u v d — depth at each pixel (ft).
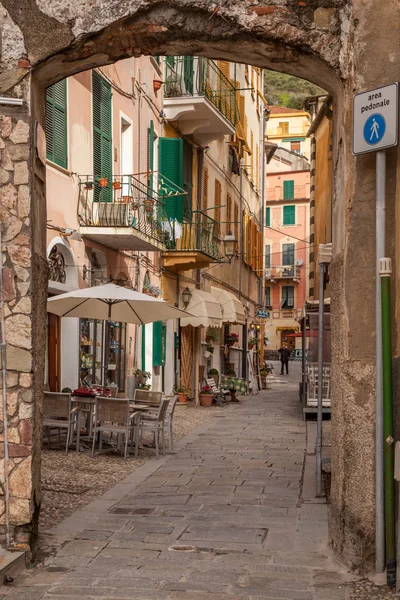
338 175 23.29
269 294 245.45
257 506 29.17
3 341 22.09
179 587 19.69
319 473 31.24
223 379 83.30
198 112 73.87
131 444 44.93
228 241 92.48
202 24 22.61
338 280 22.56
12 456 21.95
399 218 20.90
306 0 22.08
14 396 22.07
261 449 44.80
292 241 238.89
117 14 22.40
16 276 22.24
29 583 20.06
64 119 48.67
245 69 115.24
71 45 22.53
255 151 129.39
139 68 64.39
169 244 70.74
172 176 71.00
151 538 24.44
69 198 49.44
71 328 50.62
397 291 20.85
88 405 43.50
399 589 19.39
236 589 19.53
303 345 69.56
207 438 50.14
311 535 24.90
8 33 22.52
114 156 58.54
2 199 22.33
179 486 33.14
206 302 76.84
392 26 21.31
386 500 20.18
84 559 22.13
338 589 19.56
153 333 68.28
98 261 56.75
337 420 22.15
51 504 29.07
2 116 22.36
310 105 93.56
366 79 21.39
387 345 20.39
